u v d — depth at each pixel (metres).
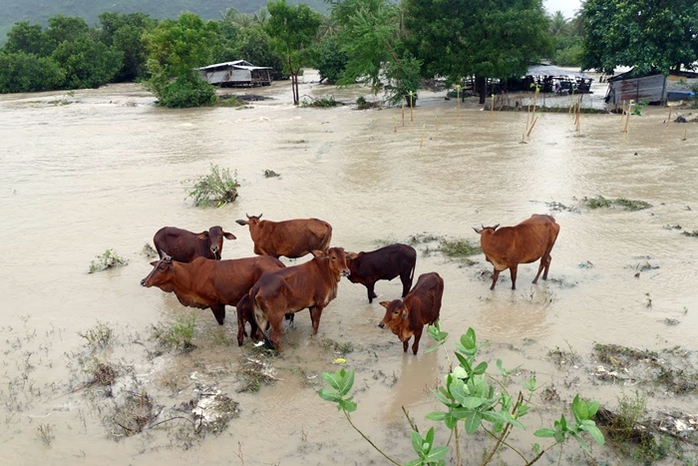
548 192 15.38
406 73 35.84
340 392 4.41
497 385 7.01
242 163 20.42
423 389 7.07
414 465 4.22
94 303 9.73
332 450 6.05
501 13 34.16
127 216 14.55
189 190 16.77
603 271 10.24
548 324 8.52
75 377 7.53
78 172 19.69
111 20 80.44
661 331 8.16
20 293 10.20
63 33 74.00
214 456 6.04
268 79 61.69
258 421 6.56
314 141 24.75
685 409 6.46
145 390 7.19
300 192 16.19
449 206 14.42
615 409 6.43
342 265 8.17
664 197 14.57
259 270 8.40
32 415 6.79
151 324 8.95
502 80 39.41
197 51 43.69
